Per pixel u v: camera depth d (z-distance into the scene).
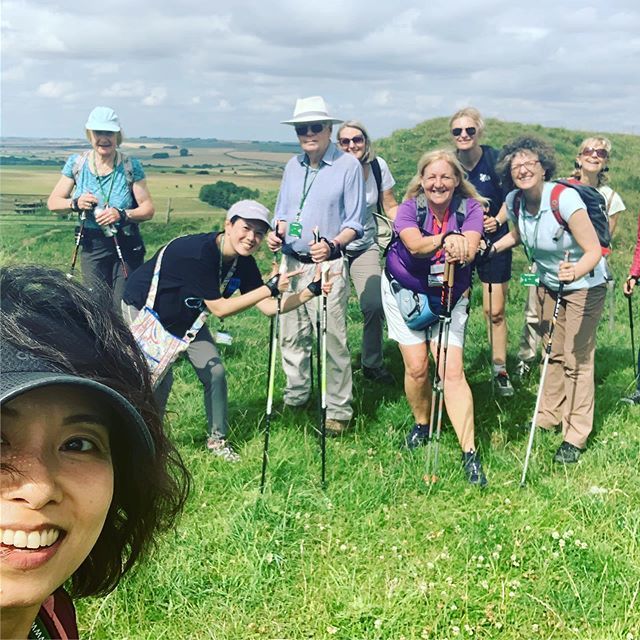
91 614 3.90
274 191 39.66
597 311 5.94
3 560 0.77
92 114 7.04
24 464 0.78
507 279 7.50
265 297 5.26
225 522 4.71
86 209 7.00
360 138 7.18
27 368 0.78
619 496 5.28
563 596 4.09
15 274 0.91
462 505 5.18
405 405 6.94
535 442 6.26
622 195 22.25
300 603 4.09
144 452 0.98
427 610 3.99
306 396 6.78
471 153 7.32
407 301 5.61
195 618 3.94
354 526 4.83
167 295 5.25
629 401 7.26
